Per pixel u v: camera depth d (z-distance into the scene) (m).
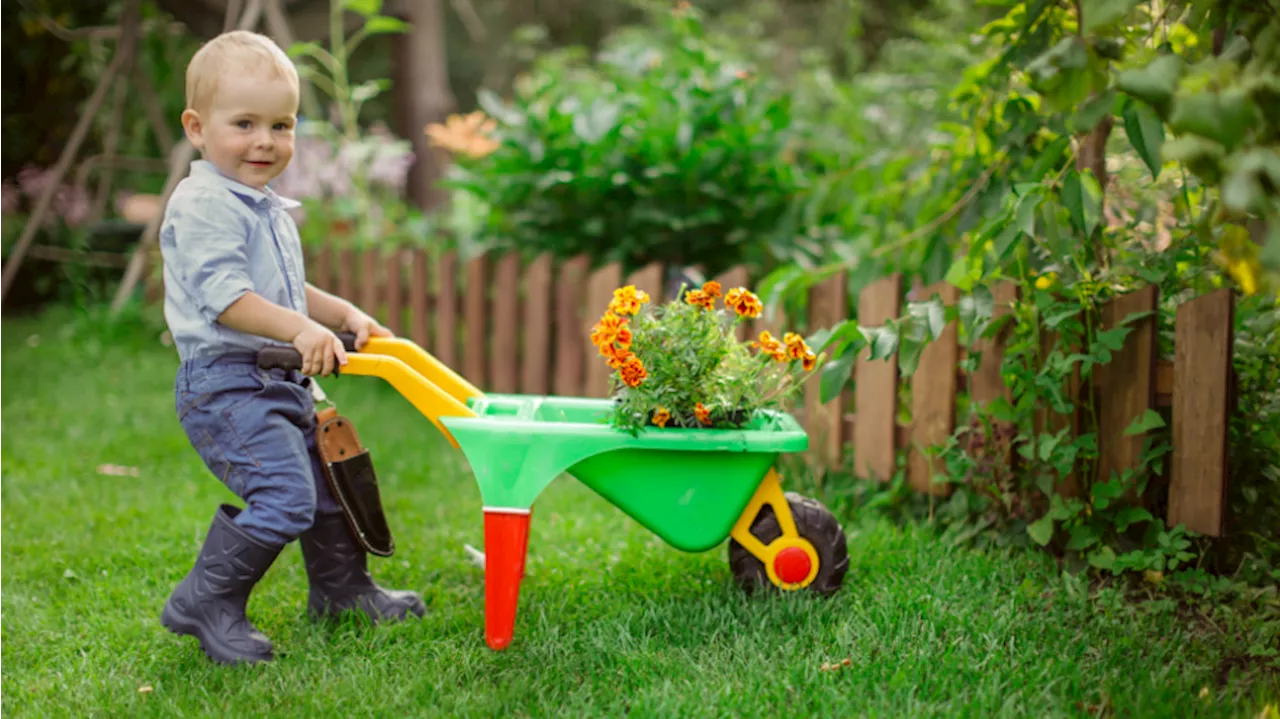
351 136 7.05
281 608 2.74
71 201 7.99
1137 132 2.52
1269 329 2.68
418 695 2.22
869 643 2.43
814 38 11.51
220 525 2.38
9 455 4.29
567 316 5.18
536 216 5.39
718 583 2.86
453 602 2.83
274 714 2.13
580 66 8.45
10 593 2.81
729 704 2.14
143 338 6.98
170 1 8.26
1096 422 3.03
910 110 6.63
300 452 2.43
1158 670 2.28
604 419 2.59
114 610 2.73
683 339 2.56
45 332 7.42
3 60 7.64
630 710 2.14
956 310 2.90
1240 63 2.19
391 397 5.58
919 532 3.22
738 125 4.98
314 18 9.53
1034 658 2.36
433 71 10.55
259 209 2.46
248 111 2.37
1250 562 2.78
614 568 2.99
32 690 2.27
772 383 2.68
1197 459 2.71
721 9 13.08
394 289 6.10
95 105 6.84
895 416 3.56
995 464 3.14
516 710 2.16
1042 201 2.71
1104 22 2.33
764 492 2.70
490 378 5.71
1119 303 2.87
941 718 2.08
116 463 4.25
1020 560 2.97
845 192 4.72
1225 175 1.90
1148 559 2.76
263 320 2.29
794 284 3.97
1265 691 2.17
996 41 3.59
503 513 2.41
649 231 5.19
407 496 3.88
